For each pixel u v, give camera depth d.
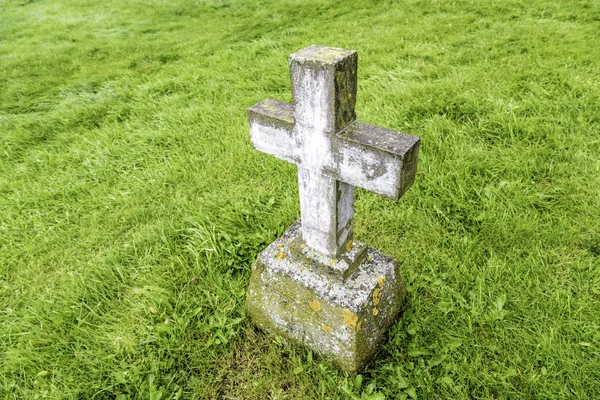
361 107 4.33
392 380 2.16
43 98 5.47
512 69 4.57
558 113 3.81
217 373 2.34
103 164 4.02
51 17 9.13
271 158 3.78
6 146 4.43
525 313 2.37
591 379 2.05
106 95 5.24
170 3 9.30
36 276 3.00
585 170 3.18
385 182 1.66
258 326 2.53
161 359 2.36
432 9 6.92
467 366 2.16
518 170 3.28
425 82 4.48
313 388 2.20
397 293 2.38
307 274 2.24
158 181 3.73
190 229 3.07
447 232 2.93
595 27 5.45
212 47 6.59
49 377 2.35
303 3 8.15
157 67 6.05
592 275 2.52
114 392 2.23
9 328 2.62
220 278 2.75
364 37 6.17
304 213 2.10
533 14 6.17
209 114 4.60
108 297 2.77
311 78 1.57
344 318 2.08
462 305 2.44
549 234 2.77
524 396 2.04
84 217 3.47
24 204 3.63
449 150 3.54
